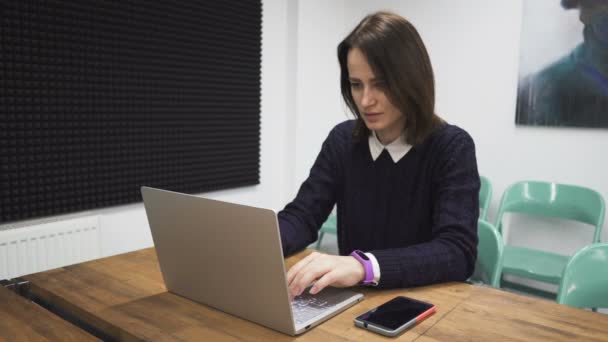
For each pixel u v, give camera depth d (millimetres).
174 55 2436
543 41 2674
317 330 866
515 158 2877
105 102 2188
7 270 1923
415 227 1335
